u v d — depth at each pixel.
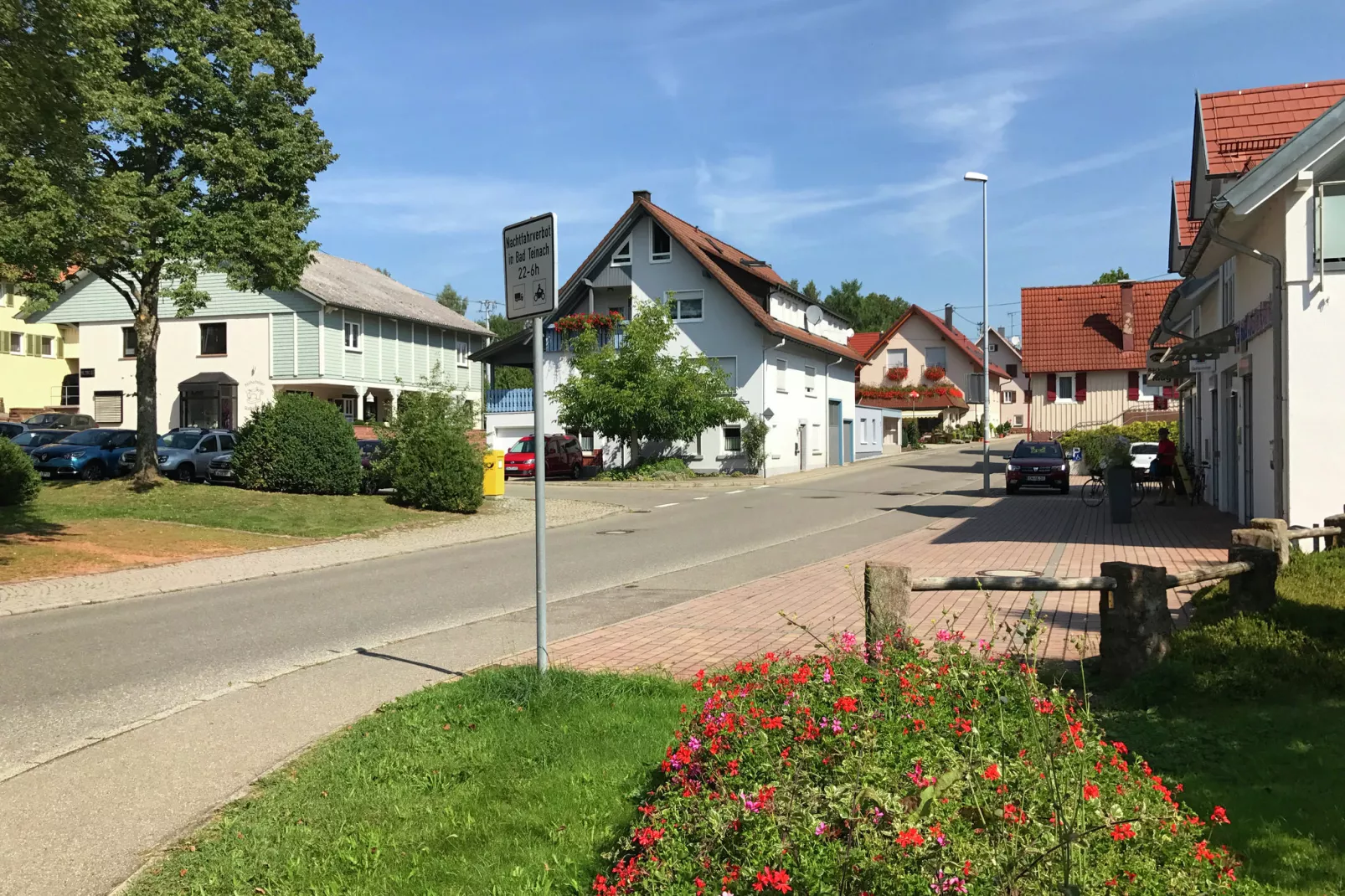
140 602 12.07
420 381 24.92
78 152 15.80
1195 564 12.74
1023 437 69.88
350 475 23.58
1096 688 6.47
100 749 6.13
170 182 21.34
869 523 20.73
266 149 22.05
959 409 70.00
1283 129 15.64
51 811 5.08
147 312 22.52
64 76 14.01
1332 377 12.38
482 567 15.00
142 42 20.34
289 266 22.11
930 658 5.77
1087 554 14.11
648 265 39.94
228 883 4.17
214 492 22.03
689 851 3.48
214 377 41.62
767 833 3.29
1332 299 12.38
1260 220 13.71
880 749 3.77
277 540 17.97
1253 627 7.07
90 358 43.97
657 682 7.00
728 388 36.91
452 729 6.09
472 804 4.95
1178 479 22.31
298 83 22.80
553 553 16.70
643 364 35.72
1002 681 4.70
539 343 7.06
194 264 21.50
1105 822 3.11
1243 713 5.70
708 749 4.00
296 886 4.13
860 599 10.85
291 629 10.16
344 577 14.20
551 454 36.97
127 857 4.51
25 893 4.14
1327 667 6.29
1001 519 20.80
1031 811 3.22
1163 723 5.64
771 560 14.99
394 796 5.09
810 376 44.06
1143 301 53.03
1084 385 52.72
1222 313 18.11
